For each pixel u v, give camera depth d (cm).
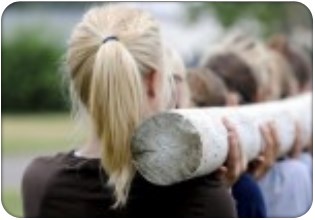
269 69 599
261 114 446
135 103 329
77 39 342
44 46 2627
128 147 332
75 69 341
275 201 477
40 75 2600
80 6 2875
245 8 2334
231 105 516
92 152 342
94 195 337
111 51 328
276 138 452
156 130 332
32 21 2764
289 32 2208
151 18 349
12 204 1023
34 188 350
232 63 542
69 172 342
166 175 332
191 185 338
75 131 347
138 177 338
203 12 2309
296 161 501
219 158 346
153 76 338
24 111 2611
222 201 338
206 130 338
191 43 2252
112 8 352
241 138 381
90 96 334
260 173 432
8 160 1522
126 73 327
